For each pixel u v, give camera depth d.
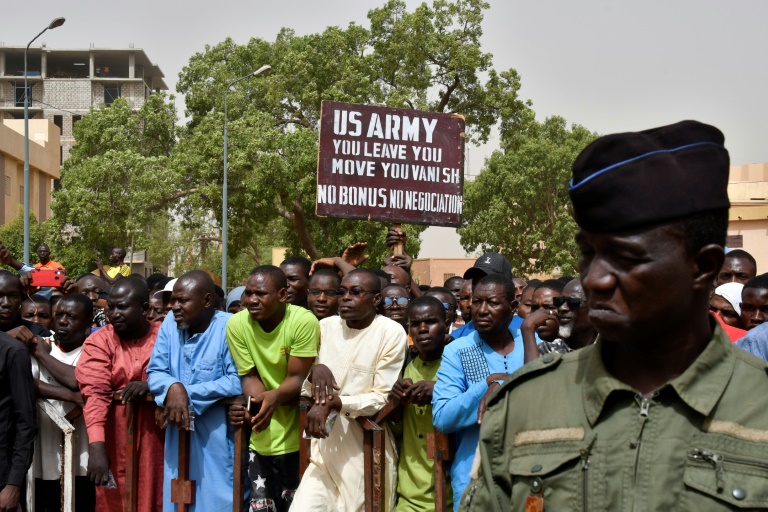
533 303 5.12
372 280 4.64
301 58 26.23
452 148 6.81
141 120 29.33
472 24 26.17
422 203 6.74
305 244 26.75
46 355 4.93
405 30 25.89
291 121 28.12
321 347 4.74
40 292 8.60
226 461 4.52
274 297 4.47
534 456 1.71
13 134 40.41
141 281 4.99
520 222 34.91
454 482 4.06
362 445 4.52
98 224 26.16
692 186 1.53
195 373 4.58
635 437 1.60
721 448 1.53
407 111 6.72
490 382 3.85
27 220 19.12
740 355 1.63
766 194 39.88
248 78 28.11
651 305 1.54
